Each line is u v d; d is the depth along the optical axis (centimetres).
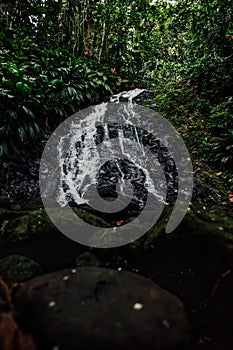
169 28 822
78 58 777
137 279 201
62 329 148
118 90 852
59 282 188
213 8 616
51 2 749
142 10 793
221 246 242
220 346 186
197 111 654
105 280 193
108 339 143
